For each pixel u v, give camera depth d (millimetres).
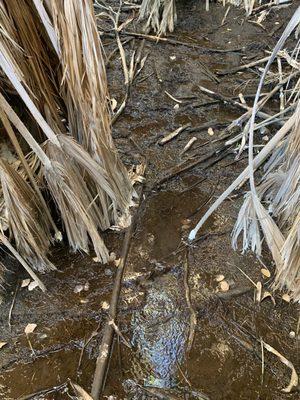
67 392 1430
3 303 1620
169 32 2670
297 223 1401
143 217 1844
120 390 1432
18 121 1342
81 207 1566
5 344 1529
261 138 2088
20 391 1435
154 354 1499
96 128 1489
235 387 1427
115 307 1586
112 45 2609
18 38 1327
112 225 1809
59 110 1614
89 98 1423
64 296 1634
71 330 1557
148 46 2605
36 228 1591
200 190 1931
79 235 1669
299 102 1399
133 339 1533
